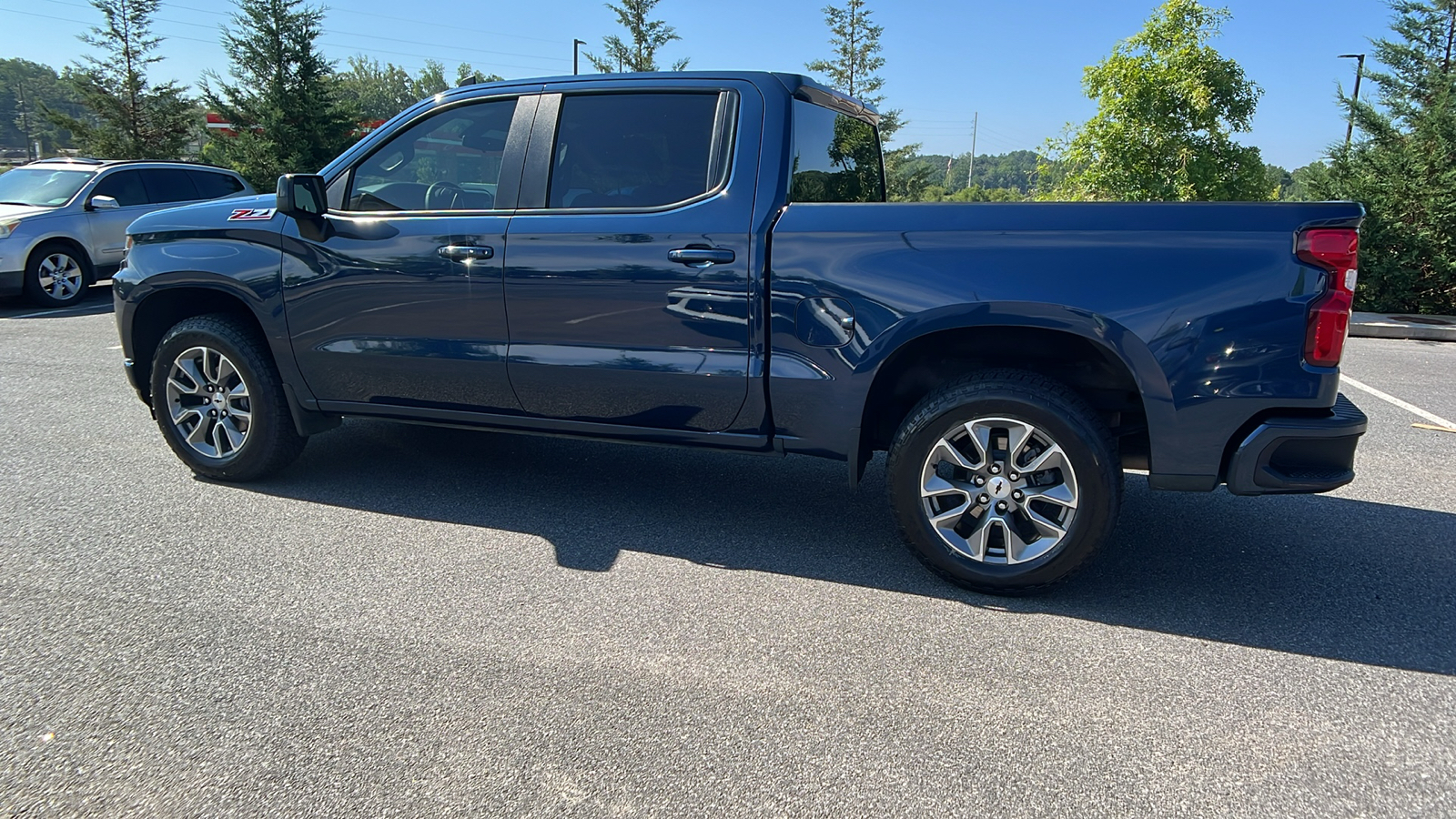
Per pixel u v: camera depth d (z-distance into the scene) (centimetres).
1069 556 320
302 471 471
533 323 376
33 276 1052
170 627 302
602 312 364
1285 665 288
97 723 248
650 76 369
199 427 445
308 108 2750
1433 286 1213
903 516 338
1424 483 478
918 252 322
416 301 393
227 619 309
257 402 429
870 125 462
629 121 368
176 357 439
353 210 409
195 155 3381
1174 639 305
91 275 1116
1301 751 243
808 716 256
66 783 224
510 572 351
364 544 376
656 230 353
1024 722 255
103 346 834
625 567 358
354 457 498
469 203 392
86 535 381
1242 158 1307
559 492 446
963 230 318
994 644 300
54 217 1072
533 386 383
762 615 318
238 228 420
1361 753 242
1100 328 305
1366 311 1233
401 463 489
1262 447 300
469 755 236
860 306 330
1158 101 1289
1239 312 296
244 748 238
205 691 265
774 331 343
